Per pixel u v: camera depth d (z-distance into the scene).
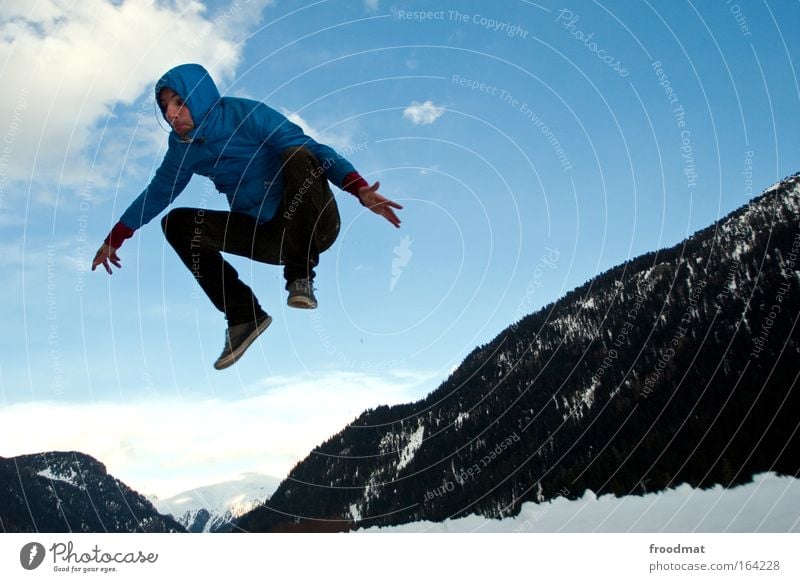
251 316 4.62
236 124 4.33
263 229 4.42
